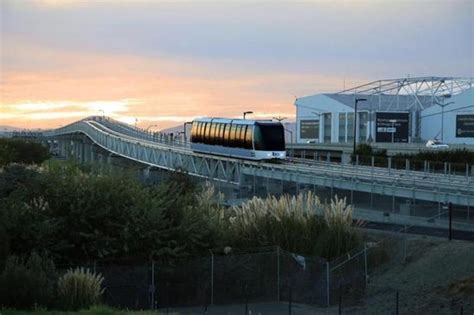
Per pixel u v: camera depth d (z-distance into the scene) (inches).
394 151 4254.4
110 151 3912.4
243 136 2233.0
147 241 973.2
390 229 1283.2
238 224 1151.0
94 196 970.7
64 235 946.7
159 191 1063.6
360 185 1614.2
